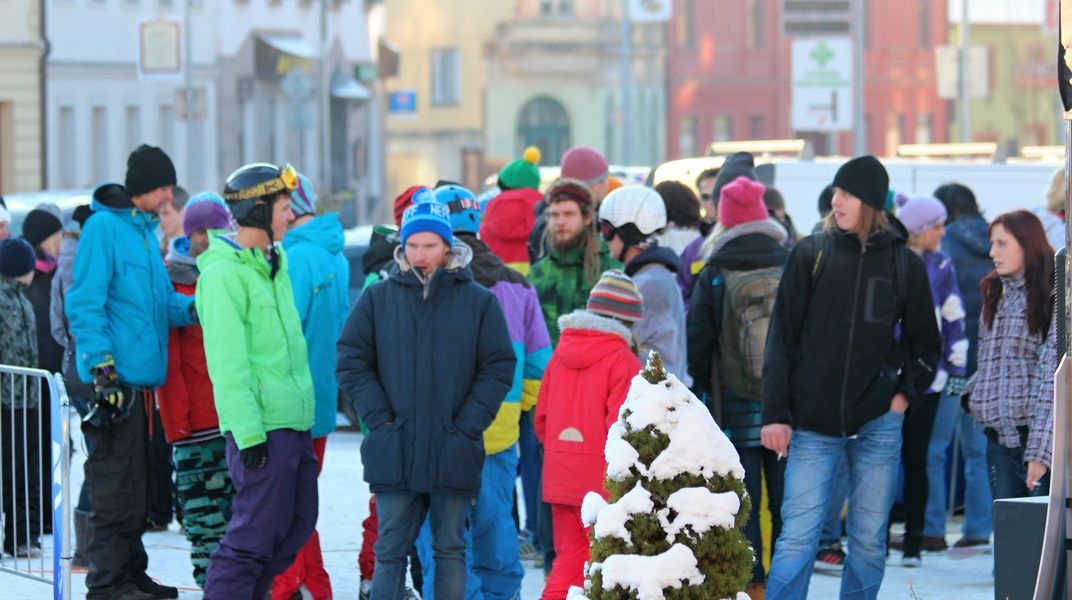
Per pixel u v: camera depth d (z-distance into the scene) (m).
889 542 25.97
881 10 173.88
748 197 20.47
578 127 165.25
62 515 19.23
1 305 23.61
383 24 148.38
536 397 20.30
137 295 20.20
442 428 17.78
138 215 20.41
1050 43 185.50
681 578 13.03
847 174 18.61
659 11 115.56
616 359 18.06
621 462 13.33
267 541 18.67
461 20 165.50
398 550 17.97
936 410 24.39
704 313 20.52
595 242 21.33
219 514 21.12
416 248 17.86
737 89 167.00
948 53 112.06
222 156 124.69
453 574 17.98
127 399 20.23
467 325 17.92
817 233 19.00
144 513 20.66
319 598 21.06
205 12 122.19
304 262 20.94
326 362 21.09
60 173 107.88
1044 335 21.59
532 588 22.78
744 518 13.41
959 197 27.89
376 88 146.25
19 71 103.06
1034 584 14.16
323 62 128.25
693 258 24.48
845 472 24.36
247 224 18.75
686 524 13.17
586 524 13.80
